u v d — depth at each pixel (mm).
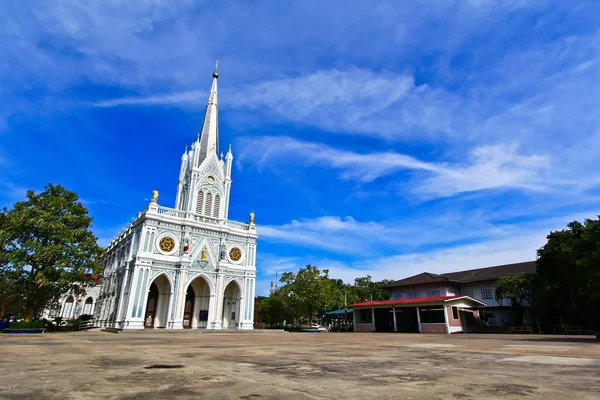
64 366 8289
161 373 7223
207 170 48250
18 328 29453
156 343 17719
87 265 33906
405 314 43719
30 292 31703
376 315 46406
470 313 41062
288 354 11898
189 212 43781
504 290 40750
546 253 35094
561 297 35281
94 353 11742
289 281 50531
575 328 33781
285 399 4887
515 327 37656
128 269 40062
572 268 32531
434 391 5484
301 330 44500
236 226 48188
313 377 6852
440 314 39031
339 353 12344
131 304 36656
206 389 5562
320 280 49000
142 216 40656
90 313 67000
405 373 7410
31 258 31094
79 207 35594
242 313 44094
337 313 54406
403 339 23562
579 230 33625
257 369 7973
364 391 5477
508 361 9539
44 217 32344
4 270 30297
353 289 71562
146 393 5246
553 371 7578
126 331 33094
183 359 10031
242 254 46688
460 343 18281
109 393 5234
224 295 46281
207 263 43094
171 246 41156
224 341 20375
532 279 37469
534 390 5512
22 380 6320
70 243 33438
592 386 5820
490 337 26047
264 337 26797
